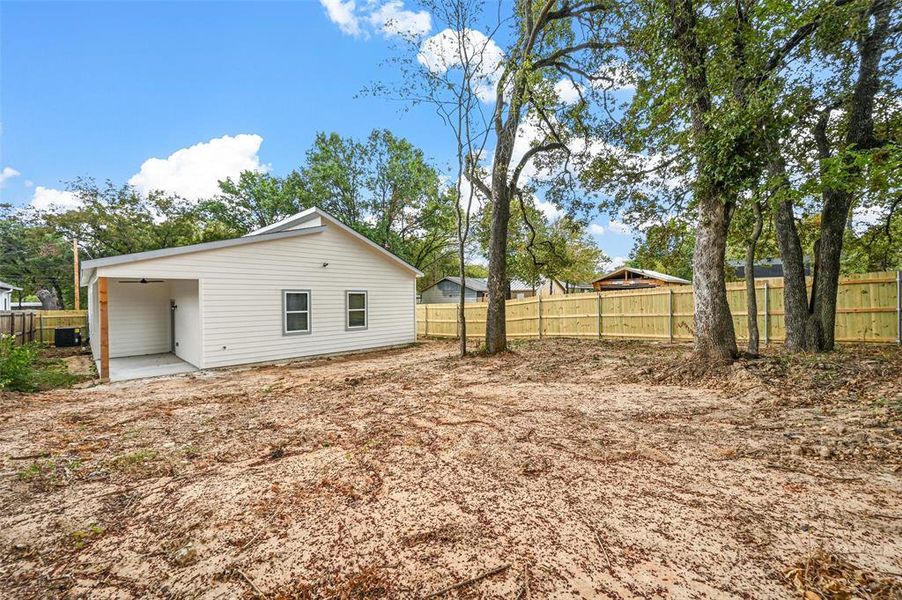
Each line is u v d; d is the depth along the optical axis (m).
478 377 7.08
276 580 1.79
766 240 9.04
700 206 6.34
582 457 3.20
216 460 3.34
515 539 2.06
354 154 23.23
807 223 8.91
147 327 11.24
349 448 3.57
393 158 23.03
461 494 2.59
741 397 4.84
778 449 3.20
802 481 2.63
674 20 5.71
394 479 2.87
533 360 8.52
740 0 5.65
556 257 13.91
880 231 8.82
